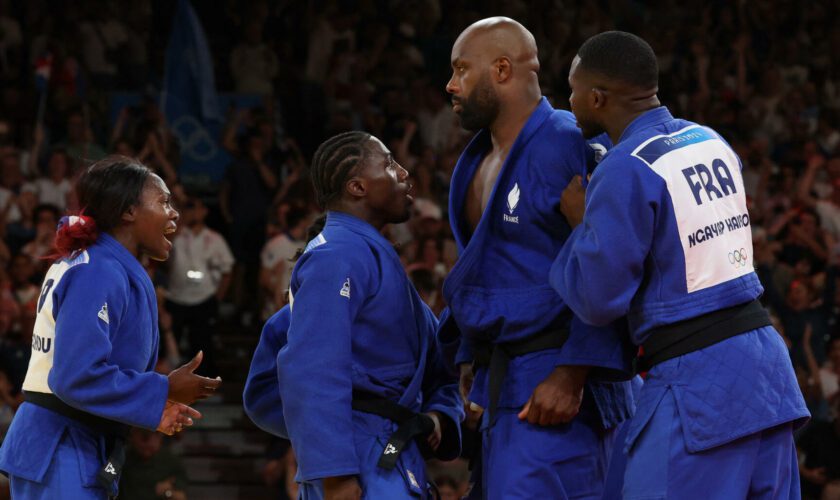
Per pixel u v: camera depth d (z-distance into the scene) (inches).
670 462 368.2
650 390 377.4
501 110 416.2
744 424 366.6
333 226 425.7
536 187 405.1
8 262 1125.7
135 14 1529.3
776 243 1322.6
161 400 425.7
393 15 1680.6
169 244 462.3
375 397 419.8
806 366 1163.3
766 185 1439.5
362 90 1498.5
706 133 392.2
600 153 406.9
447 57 1675.7
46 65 1381.6
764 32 1793.8
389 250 427.2
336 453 393.7
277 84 1542.8
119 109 1444.4
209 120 1456.7
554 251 406.3
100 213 444.1
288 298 455.8
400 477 414.9
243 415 1181.1
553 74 1656.0
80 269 430.3
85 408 418.0
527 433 403.9
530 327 404.2
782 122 1631.4
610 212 368.2
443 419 442.3
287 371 400.5
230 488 1079.6
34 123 1363.2
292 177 1302.9
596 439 412.2
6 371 1007.0
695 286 373.1
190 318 1157.1
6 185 1206.9
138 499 908.6
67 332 418.0
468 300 415.2
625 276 365.4
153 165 1300.4
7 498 814.5
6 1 1482.5
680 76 1694.1
